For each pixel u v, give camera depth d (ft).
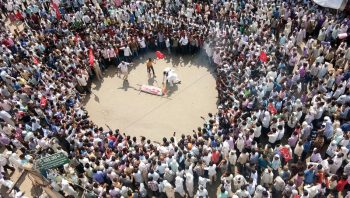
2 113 72.28
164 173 61.62
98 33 92.48
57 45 90.43
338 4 87.15
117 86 87.86
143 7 100.22
